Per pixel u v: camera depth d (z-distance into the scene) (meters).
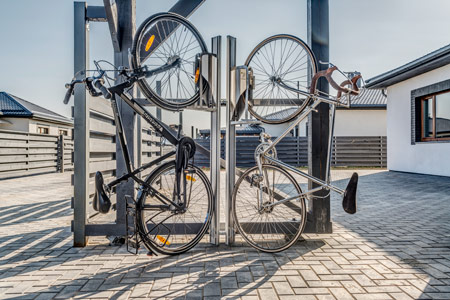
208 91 3.06
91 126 3.30
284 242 3.22
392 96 12.12
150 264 2.67
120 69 2.68
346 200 2.76
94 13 3.12
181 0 3.54
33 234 3.61
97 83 2.55
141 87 2.83
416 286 2.25
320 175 3.45
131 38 3.18
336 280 2.35
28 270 2.54
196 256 2.87
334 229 3.77
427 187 7.68
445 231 3.68
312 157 3.45
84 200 3.13
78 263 2.69
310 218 3.46
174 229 3.19
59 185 8.76
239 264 2.67
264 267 2.60
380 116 18.36
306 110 3.12
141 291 2.18
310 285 2.27
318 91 3.14
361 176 10.52
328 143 3.23
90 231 3.16
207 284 2.29
